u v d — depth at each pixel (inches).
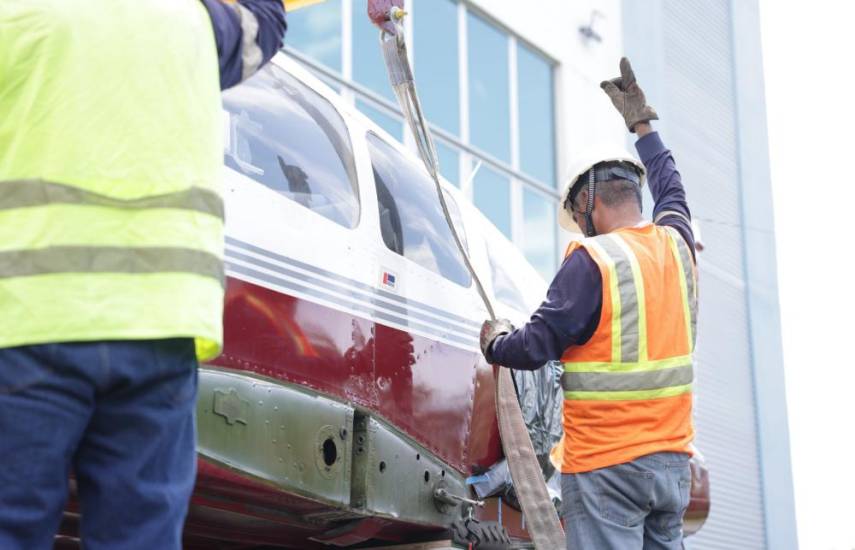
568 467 123.6
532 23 505.4
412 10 444.1
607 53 557.9
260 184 132.6
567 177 134.6
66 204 69.7
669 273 126.1
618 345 121.8
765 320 634.2
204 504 125.4
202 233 72.8
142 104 72.7
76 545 128.0
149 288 69.8
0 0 72.9
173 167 72.6
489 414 167.9
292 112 145.2
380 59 422.0
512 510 171.8
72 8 73.2
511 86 493.0
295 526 138.0
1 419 65.8
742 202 644.7
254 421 124.9
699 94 620.4
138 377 69.4
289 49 382.0
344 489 136.9
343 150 152.8
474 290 174.4
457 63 463.2
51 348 67.1
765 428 620.1
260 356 127.0
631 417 121.6
